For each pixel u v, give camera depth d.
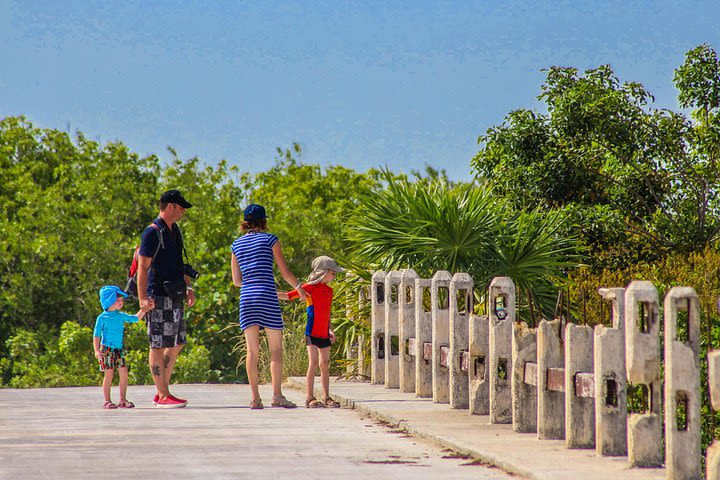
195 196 130.62
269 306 38.88
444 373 37.78
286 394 46.53
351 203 157.50
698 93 77.75
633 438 23.52
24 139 141.38
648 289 23.72
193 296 40.62
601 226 68.25
